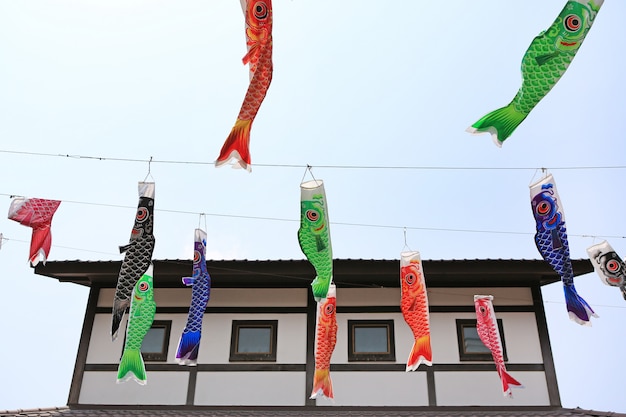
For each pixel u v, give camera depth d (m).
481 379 8.60
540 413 8.04
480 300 7.67
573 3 4.70
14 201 6.66
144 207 6.46
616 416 7.17
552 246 6.02
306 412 8.30
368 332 8.98
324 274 5.96
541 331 8.88
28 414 7.62
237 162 4.71
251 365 8.80
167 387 8.70
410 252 7.24
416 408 8.45
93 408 8.59
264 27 4.92
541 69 4.76
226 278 9.02
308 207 6.10
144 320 7.07
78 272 8.80
